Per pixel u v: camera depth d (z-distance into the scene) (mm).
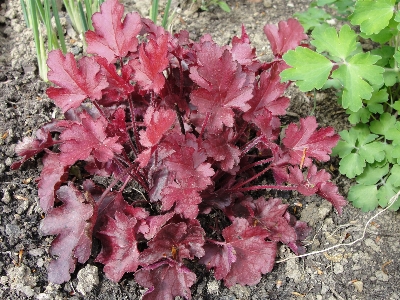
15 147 346
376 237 345
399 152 335
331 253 336
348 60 336
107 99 332
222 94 280
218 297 311
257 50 432
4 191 333
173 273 289
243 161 338
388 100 396
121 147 281
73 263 290
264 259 301
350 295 319
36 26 364
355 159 357
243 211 325
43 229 293
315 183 307
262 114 296
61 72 293
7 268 305
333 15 472
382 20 332
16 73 397
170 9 461
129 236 293
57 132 365
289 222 331
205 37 338
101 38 309
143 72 294
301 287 320
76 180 347
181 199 273
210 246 310
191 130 336
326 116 401
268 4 476
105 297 302
